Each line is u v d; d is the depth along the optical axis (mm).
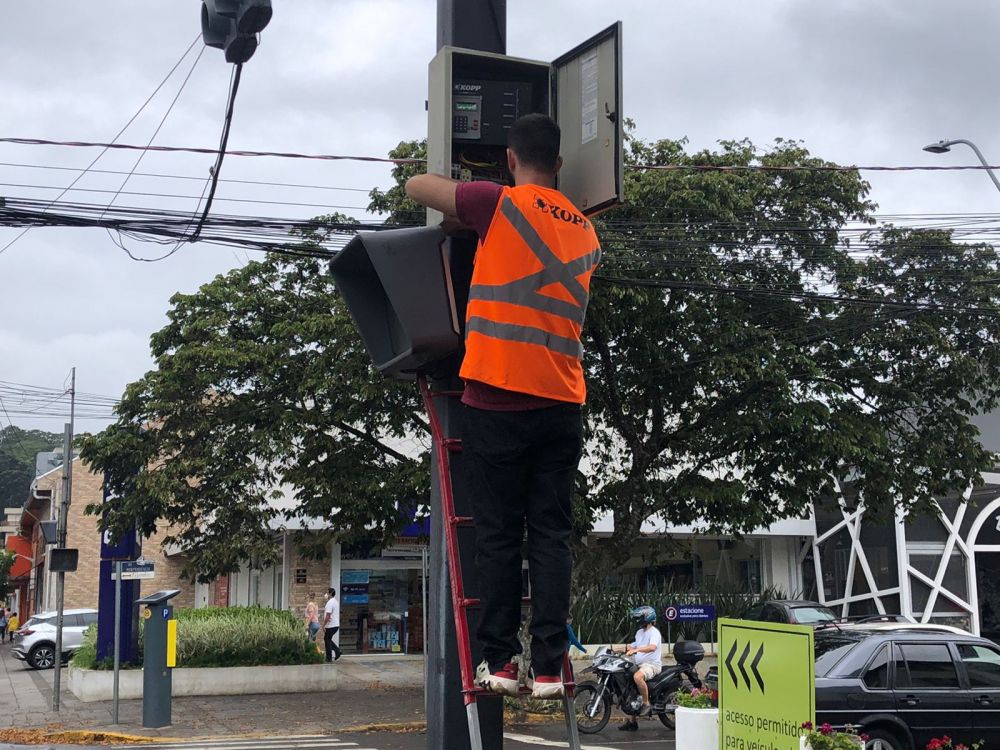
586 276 3082
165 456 17469
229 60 6758
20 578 66688
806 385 16891
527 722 15727
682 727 9438
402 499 16484
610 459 18344
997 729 11414
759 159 16891
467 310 3100
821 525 30172
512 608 3004
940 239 16672
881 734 11102
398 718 16484
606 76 3600
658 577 30344
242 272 17406
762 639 7523
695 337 16172
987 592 29406
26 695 20812
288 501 23828
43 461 51844
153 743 14453
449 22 3875
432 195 3094
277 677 19734
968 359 16984
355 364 16125
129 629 19797
